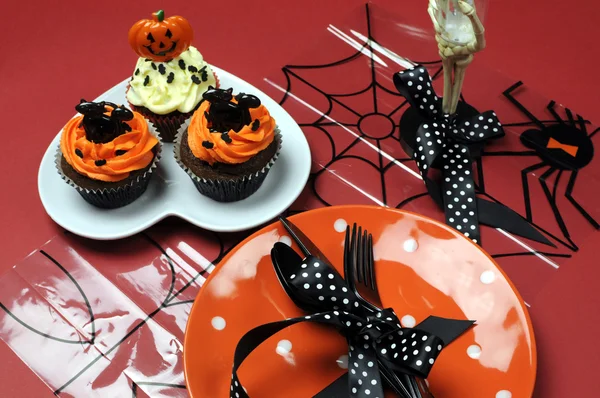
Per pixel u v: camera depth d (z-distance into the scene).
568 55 0.73
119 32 0.75
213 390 0.52
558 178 0.65
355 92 0.71
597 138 0.67
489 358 0.54
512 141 0.67
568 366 0.56
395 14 0.76
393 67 0.72
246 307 0.56
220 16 0.76
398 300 0.57
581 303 0.59
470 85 0.71
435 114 0.63
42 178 0.63
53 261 0.60
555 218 0.63
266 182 0.64
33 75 0.71
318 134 0.68
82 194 0.62
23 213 0.63
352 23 0.75
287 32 0.75
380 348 0.53
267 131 0.62
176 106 0.65
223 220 0.62
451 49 0.60
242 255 0.57
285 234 0.58
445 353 0.54
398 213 0.59
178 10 0.77
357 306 0.55
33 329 0.57
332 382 0.54
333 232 0.59
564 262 0.61
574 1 0.77
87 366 0.56
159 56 0.65
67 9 0.76
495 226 0.62
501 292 0.56
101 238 0.60
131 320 0.58
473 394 0.53
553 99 0.70
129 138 0.61
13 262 0.61
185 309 0.58
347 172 0.66
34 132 0.67
